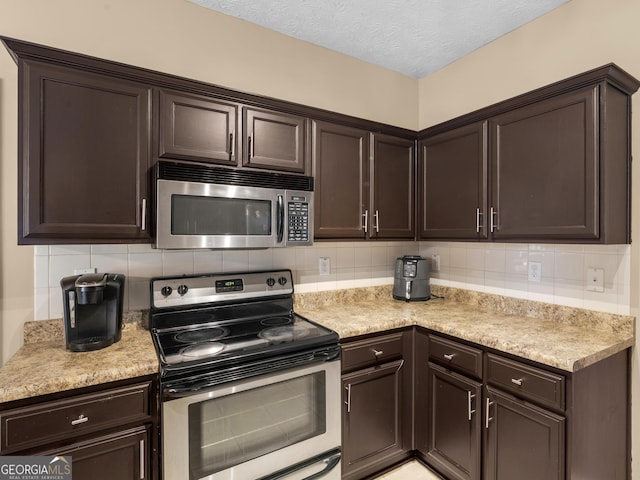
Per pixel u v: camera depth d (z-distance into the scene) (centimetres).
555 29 189
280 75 217
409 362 201
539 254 195
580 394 134
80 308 146
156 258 182
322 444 163
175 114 157
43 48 129
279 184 176
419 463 204
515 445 150
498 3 184
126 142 147
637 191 157
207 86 163
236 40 203
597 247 171
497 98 219
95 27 166
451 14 194
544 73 194
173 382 128
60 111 134
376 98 256
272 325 184
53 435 114
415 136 236
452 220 211
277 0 186
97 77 141
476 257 231
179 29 186
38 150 131
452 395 179
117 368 124
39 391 111
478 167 194
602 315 168
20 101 128
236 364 140
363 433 183
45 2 156
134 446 127
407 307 228
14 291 152
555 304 187
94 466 120
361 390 183
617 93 150
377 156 220
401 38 220
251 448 145
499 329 173
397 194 229
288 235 178
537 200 165
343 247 244
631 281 159
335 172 203
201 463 133
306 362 156
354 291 246
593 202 145
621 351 156
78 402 117
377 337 189
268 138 181
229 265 203
